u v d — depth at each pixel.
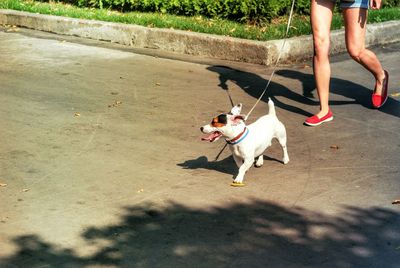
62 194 5.39
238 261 4.39
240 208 5.14
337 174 5.77
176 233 4.76
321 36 6.94
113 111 7.58
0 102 7.89
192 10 11.73
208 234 4.75
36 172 5.83
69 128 6.99
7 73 9.24
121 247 4.57
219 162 6.06
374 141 6.57
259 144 5.50
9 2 13.40
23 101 7.94
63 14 12.26
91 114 7.46
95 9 12.73
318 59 7.01
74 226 4.86
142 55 10.32
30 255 4.46
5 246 4.57
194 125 7.10
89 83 8.77
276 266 4.32
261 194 5.38
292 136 6.75
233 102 7.96
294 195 5.36
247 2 10.99
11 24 12.62
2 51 10.53
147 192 5.42
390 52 10.67
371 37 11.04
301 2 11.86
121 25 11.10
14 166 5.96
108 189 5.48
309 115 7.47
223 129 5.32
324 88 7.07
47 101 7.95
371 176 5.72
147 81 8.88
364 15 7.28
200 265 4.34
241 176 5.52
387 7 13.05
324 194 5.38
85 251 4.52
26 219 4.95
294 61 10.01
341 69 9.55
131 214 5.05
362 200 5.27
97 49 10.72
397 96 8.14
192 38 10.32
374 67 7.49
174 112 7.55
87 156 6.21
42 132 6.86
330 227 4.84
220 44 10.07
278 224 4.89
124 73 9.28
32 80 8.89
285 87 8.64
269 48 9.62
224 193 5.40
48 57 10.17
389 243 4.61
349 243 4.61
